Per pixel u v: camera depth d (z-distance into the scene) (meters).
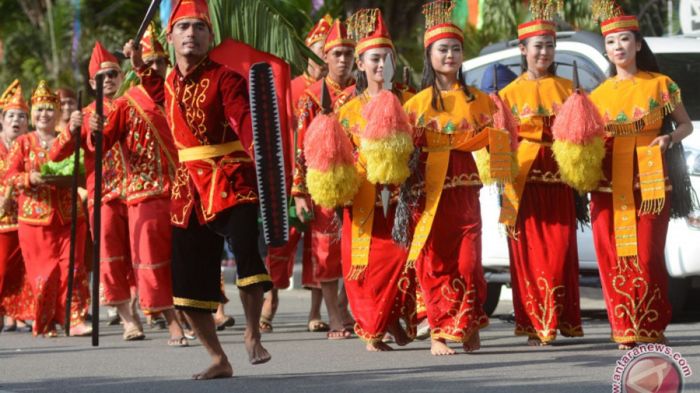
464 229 14.25
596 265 17.95
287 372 13.30
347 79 17.33
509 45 20.52
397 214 14.31
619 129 14.52
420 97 14.34
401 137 13.77
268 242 11.54
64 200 18.83
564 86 15.07
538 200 15.00
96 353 15.82
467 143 14.22
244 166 12.27
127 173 16.91
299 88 18.95
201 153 12.24
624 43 14.59
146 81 14.01
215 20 20.42
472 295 14.34
